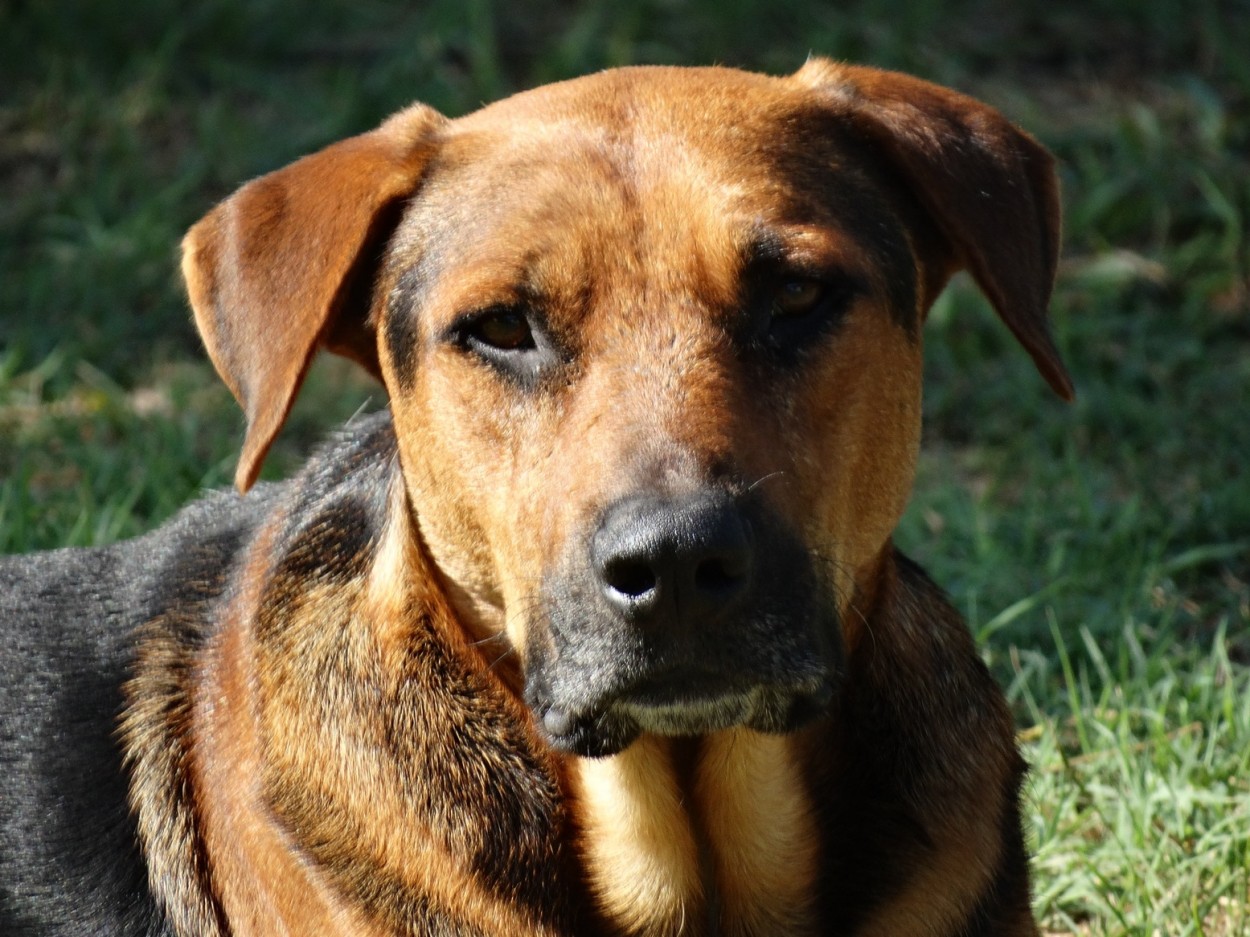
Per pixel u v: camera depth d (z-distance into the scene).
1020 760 6.98
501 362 6.14
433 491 6.38
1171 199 15.17
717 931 6.56
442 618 6.45
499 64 17.27
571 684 5.70
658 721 5.72
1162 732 8.56
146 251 14.44
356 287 6.75
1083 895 7.97
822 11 17.69
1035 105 16.56
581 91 6.66
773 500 5.72
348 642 6.48
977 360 13.30
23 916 6.89
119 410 12.32
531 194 6.19
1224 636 9.78
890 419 6.38
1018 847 6.82
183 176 15.62
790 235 6.04
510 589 6.11
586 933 6.39
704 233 6.03
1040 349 6.62
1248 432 12.11
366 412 12.70
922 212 6.78
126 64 17.19
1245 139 15.95
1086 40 17.56
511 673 6.34
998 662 9.72
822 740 6.48
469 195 6.39
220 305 6.65
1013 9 18.03
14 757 7.19
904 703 6.51
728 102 6.54
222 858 6.59
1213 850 7.99
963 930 6.43
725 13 17.45
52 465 11.74
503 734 6.34
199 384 13.00
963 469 12.12
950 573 10.55
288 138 15.98
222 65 16.81
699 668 5.55
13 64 17.19
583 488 5.70
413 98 16.22
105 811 6.94
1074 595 10.22
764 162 6.25
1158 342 13.43
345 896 6.23
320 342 6.58
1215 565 10.69
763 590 5.59
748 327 6.04
